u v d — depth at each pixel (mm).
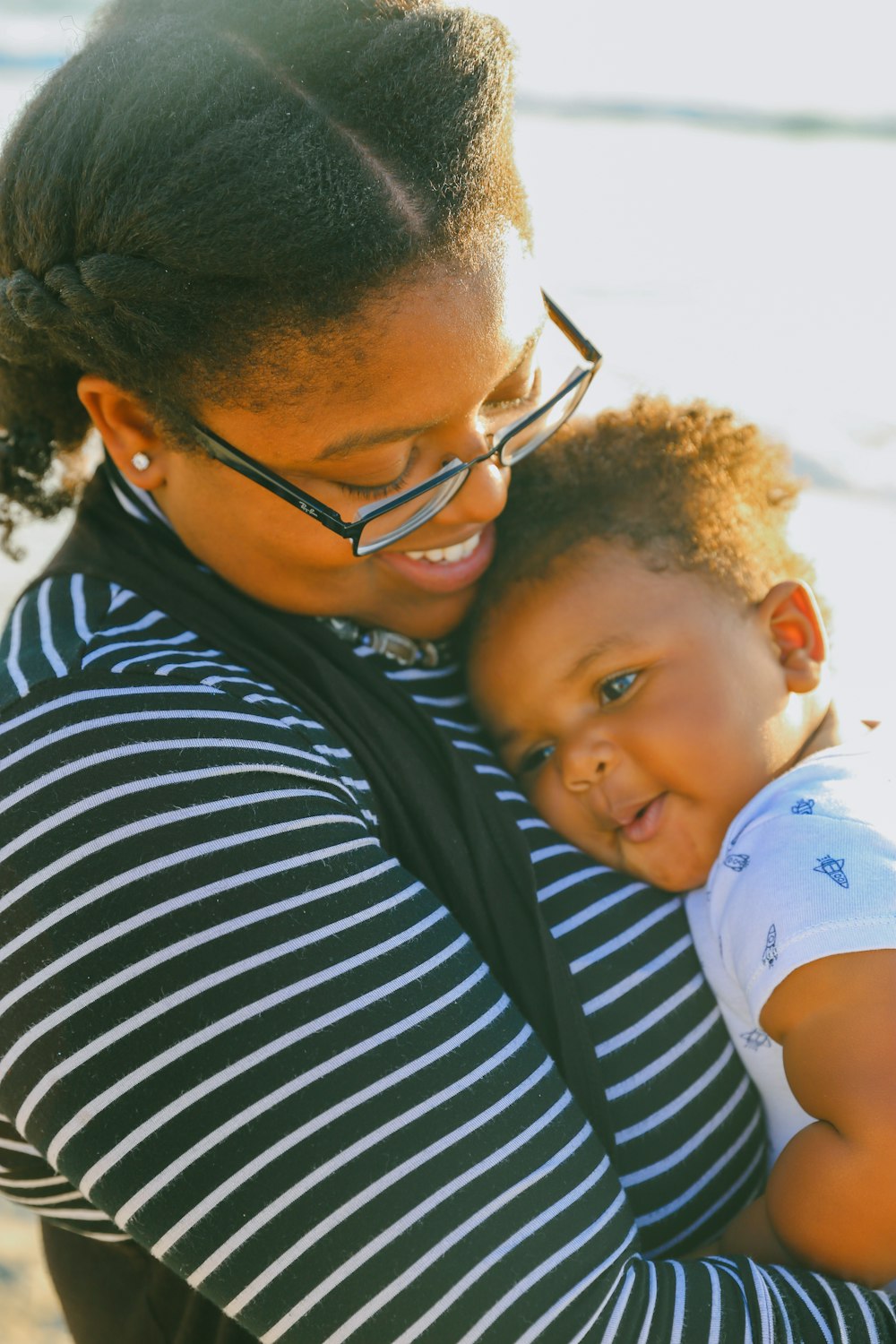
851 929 1468
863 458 6012
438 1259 1176
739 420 2201
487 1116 1235
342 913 1258
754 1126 1596
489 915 1460
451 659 1869
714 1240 1523
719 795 1766
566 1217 1234
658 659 1807
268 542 1471
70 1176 1231
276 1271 1170
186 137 1253
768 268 10156
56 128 1326
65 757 1260
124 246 1286
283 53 1271
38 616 1450
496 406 1520
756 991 1530
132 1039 1189
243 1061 1184
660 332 8398
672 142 15078
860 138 15422
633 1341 1217
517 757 1921
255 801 1273
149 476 1502
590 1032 1483
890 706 2053
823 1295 1319
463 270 1307
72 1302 1615
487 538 1728
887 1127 1380
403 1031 1232
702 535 1868
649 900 1647
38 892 1221
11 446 1691
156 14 1355
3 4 19547
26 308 1371
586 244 10867
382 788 1460
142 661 1340
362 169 1253
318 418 1338
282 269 1242
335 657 1550
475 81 1305
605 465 1932
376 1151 1184
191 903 1213
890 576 4461
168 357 1330
